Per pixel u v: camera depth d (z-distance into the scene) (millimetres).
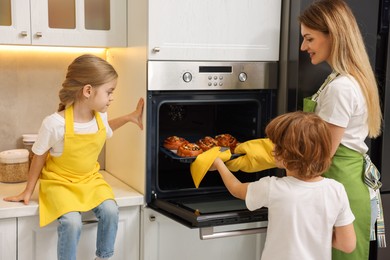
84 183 2092
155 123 2207
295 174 1810
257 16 2295
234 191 1981
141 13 2184
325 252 1812
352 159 2016
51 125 2006
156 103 2195
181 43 2174
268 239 1844
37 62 2525
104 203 2076
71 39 2285
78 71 2008
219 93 2303
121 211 2225
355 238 1872
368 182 2066
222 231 2211
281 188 1799
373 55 2352
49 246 2109
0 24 2193
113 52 2547
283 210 1785
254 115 2422
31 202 2082
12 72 2488
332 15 1931
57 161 2068
